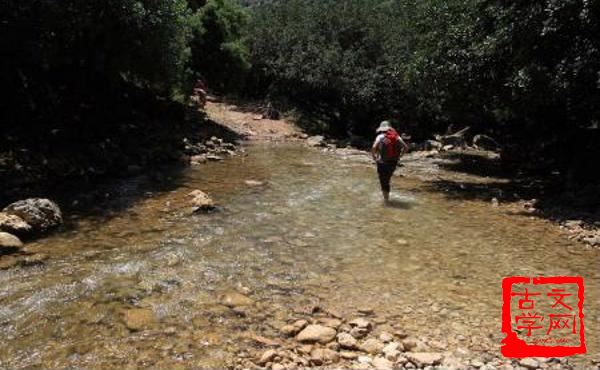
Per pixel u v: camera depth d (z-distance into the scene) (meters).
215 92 32.22
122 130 17.08
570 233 10.97
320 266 8.66
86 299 7.07
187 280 7.83
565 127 20.50
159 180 14.02
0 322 6.41
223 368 5.63
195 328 6.45
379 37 29.89
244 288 7.63
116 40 15.85
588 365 5.96
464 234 10.76
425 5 19.28
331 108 31.02
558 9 12.34
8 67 14.23
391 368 5.75
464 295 7.74
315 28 31.70
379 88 28.33
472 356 6.07
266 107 29.19
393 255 9.34
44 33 13.59
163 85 20.34
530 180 17.14
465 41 16.14
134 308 6.88
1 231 8.97
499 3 15.00
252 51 32.09
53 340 6.07
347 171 16.94
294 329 6.47
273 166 17.28
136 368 5.57
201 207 11.46
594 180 14.80
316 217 11.51
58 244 9.04
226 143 20.64
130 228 10.09
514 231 11.09
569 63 12.58
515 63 14.77
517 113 19.80
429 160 21.33
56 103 15.86
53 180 12.59
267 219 11.17
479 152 23.95
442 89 17.42
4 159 12.25
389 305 7.32
